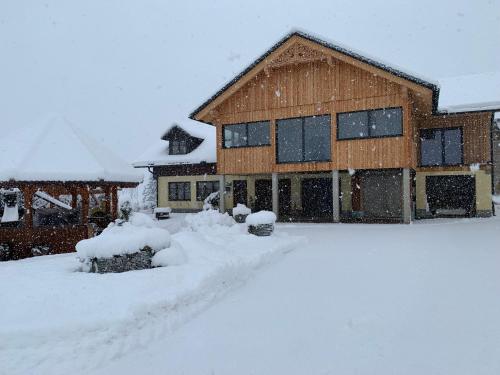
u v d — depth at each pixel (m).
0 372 3.40
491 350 3.50
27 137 11.98
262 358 3.56
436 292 5.35
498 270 6.52
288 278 6.60
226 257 7.36
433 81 15.02
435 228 13.84
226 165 19.41
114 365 3.55
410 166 16.17
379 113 16.56
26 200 10.97
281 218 19.75
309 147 18.41
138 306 4.62
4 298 4.95
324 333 4.08
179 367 3.46
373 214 20.05
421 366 3.26
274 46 17.25
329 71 17.36
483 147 19.33
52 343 3.96
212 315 4.84
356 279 6.27
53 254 11.01
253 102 18.84
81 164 11.78
